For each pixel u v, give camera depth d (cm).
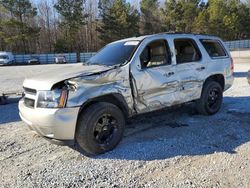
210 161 386
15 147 464
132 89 455
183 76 531
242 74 1343
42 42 5541
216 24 5784
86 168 380
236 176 342
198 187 321
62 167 386
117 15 5059
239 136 476
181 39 543
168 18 5788
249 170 355
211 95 602
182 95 534
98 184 338
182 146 441
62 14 4853
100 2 5191
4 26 4512
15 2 4484
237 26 6166
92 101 427
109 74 430
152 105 486
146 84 472
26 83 438
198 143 452
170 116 608
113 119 435
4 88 1170
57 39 5347
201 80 570
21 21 4581
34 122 403
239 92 870
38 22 5547
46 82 404
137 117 554
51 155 428
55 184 341
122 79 443
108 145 427
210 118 588
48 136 405
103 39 5156
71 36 5031
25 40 4853
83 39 5631
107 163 393
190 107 659
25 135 521
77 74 415
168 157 404
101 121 423
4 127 578
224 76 629
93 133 412
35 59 3947
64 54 4300
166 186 326
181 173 356
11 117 657
